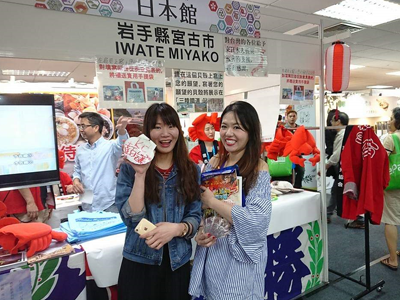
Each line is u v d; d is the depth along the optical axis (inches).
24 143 45.3
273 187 93.0
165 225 40.6
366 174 83.7
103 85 58.6
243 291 45.1
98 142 94.7
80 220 59.1
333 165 134.2
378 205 84.8
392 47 223.9
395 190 99.6
